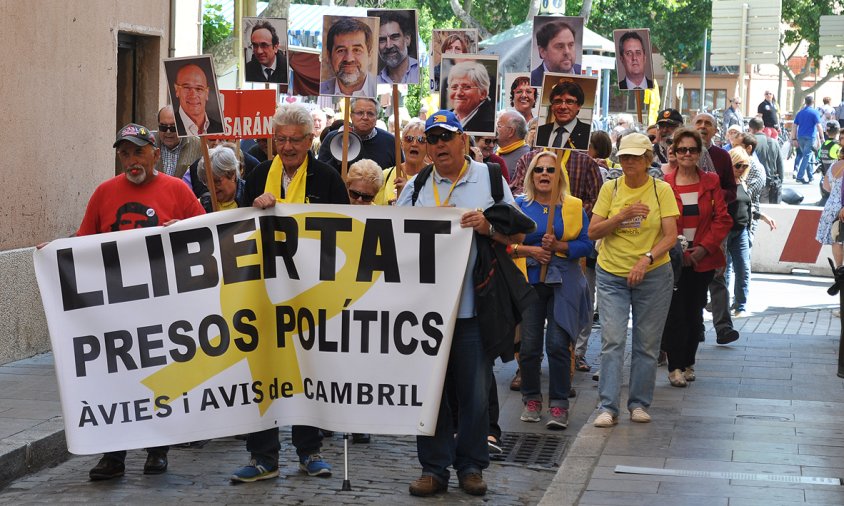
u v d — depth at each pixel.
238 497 6.80
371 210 6.77
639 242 8.39
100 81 11.95
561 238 8.50
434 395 6.72
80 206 11.64
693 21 53.12
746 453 7.59
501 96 21.59
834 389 9.73
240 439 8.32
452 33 10.77
